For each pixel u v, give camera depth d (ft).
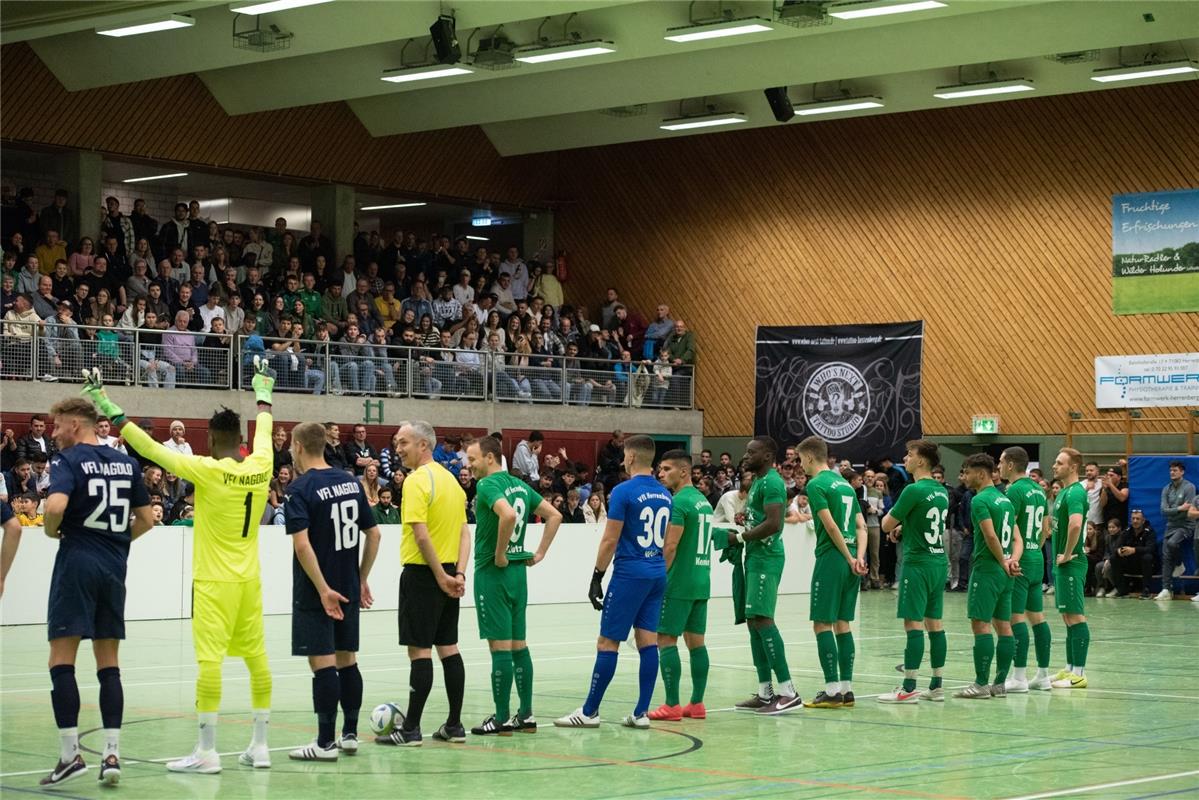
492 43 75.41
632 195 103.45
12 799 23.95
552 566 70.23
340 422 80.12
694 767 27.61
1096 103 86.38
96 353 71.56
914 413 92.02
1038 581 40.70
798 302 96.68
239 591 26.68
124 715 34.14
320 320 83.82
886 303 93.40
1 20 67.82
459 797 24.35
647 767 27.55
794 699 35.76
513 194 104.12
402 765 27.50
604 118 95.86
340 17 71.15
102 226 81.00
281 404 77.51
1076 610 41.39
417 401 83.76
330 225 94.07
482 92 88.94
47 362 70.08
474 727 32.14
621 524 32.04
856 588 36.78
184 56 75.66
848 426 94.38
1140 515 78.84
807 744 30.58
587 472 90.94
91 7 65.72
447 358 86.17
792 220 97.19
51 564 58.03
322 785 25.38
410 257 93.81
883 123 93.91
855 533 36.99
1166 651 51.31
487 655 48.11
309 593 27.73
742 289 98.89
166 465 26.35
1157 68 77.30
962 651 50.98
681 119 92.07
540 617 62.95
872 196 94.22
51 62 79.56
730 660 48.08
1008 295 89.04
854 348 94.32
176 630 54.80
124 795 24.34
